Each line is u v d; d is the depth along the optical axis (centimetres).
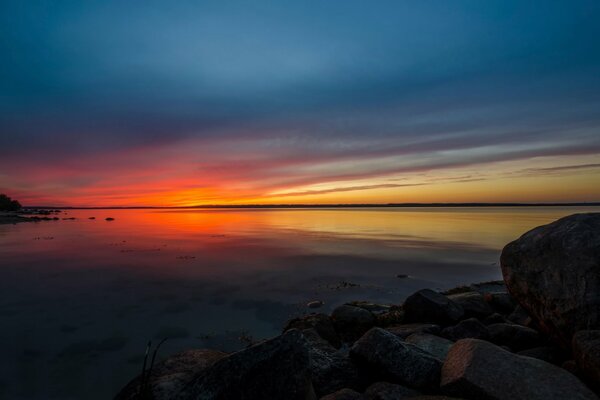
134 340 1052
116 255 2605
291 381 406
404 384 549
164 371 489
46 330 1124
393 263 2239
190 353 548
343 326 1088
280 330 1127
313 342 861
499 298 1148
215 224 6619
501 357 481
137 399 426
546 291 620
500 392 434
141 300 1449
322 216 10412
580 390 427
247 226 5941
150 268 2105
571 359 580
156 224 6625
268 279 1814
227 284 1709
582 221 653
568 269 601
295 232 4609
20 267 2141
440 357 683
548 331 636
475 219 7481
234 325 1173
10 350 979
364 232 4506
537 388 430
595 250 588
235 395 396
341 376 621
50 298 1477
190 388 409
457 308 1030
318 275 1909
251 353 427
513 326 785
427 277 1859
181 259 2416
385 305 1346
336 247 3017
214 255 2595
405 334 882
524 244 704
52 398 749
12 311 1309
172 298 1477
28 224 6256
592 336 491
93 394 767
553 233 668
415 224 6012
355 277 1858
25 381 817
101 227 5672
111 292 1570
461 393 467
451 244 3172
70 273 1961
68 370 871
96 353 964
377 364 596
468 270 2031
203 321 1210
